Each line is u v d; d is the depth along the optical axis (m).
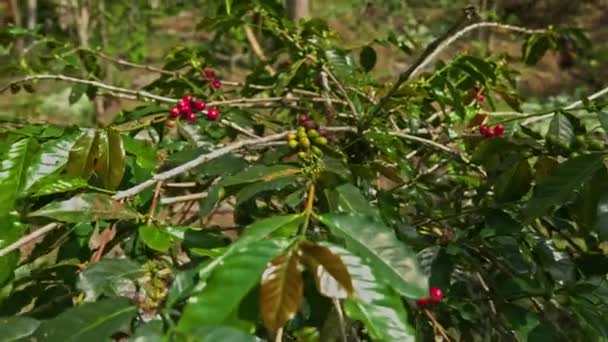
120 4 11.08
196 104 1.99
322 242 1.25
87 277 1.38
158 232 1.43
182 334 1.18
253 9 2.48
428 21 12.44
